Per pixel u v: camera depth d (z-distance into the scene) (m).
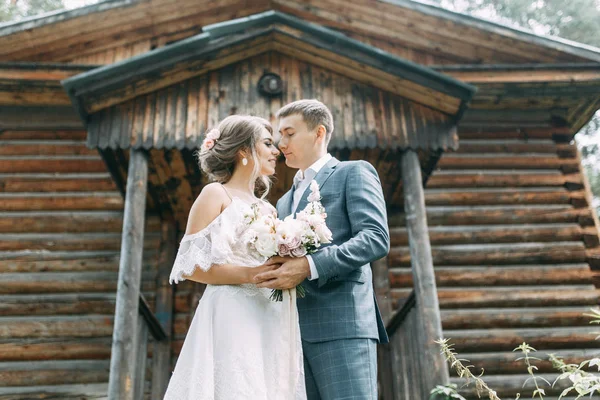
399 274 7.43
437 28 8.40
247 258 2.62
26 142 7.89
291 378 2.45
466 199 7.78
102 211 7.56
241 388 2.38
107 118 5.95
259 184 3.04
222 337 2.48
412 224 5.80
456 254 7.41
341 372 2.44
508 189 7.94
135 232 5.57
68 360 6.88
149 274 7.34
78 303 7.04
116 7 8.02
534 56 8.38
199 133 5.95
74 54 8.21
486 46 8.40
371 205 2.66
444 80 5.89
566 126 8.45
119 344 5.12
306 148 3.00
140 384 5.60
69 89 5.68
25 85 7.64
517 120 8.41
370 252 2.51
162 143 5.87
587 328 7.10
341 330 2.50
